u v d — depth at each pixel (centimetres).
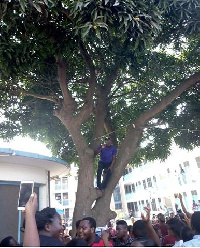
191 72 837
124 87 955
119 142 915
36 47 563
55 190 4262
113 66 736
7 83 671
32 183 251
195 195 2331
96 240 363
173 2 509
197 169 2325
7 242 339
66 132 935
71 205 4184
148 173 3095
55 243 247
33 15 529
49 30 560
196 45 796
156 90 871
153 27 453
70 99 603
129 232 539
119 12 428
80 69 779
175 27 697
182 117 849
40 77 687
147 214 353
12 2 447
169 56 832
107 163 634
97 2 418
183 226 386
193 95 839
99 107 700
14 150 561
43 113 862
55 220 263
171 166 2653
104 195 592
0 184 636
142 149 948
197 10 527
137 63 711
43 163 680
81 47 639
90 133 941
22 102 826
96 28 415
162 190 2789
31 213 212
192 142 859
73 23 480
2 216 621
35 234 203
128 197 3603
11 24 498
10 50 514
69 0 464
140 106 917
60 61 603
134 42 512
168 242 422
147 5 459
